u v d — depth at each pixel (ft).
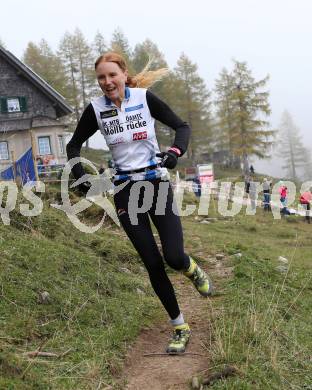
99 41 226.17
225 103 215.31
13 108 109.91
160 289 13.14
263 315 14.56
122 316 14.74
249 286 18.24
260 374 11.38
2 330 12.23
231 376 11.33
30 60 220.23
